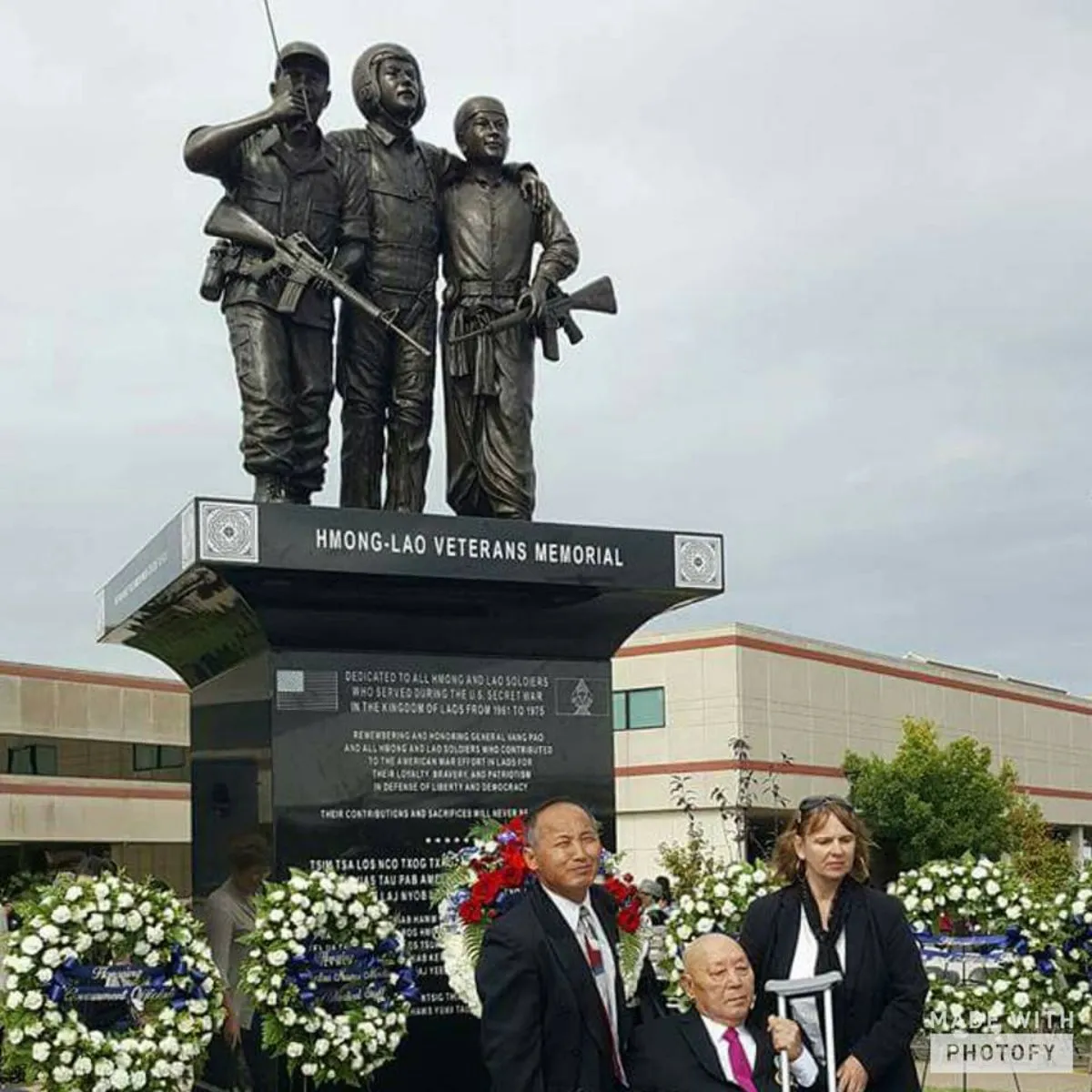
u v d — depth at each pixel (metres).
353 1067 6.96
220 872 8.47
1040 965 7.48
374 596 8.14
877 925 5.37
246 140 8.52
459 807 8.26
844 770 34.09
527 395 9.09
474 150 9.09
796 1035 5.14
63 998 6.58
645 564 8.71
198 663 8.90
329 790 7.97
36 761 39.16
